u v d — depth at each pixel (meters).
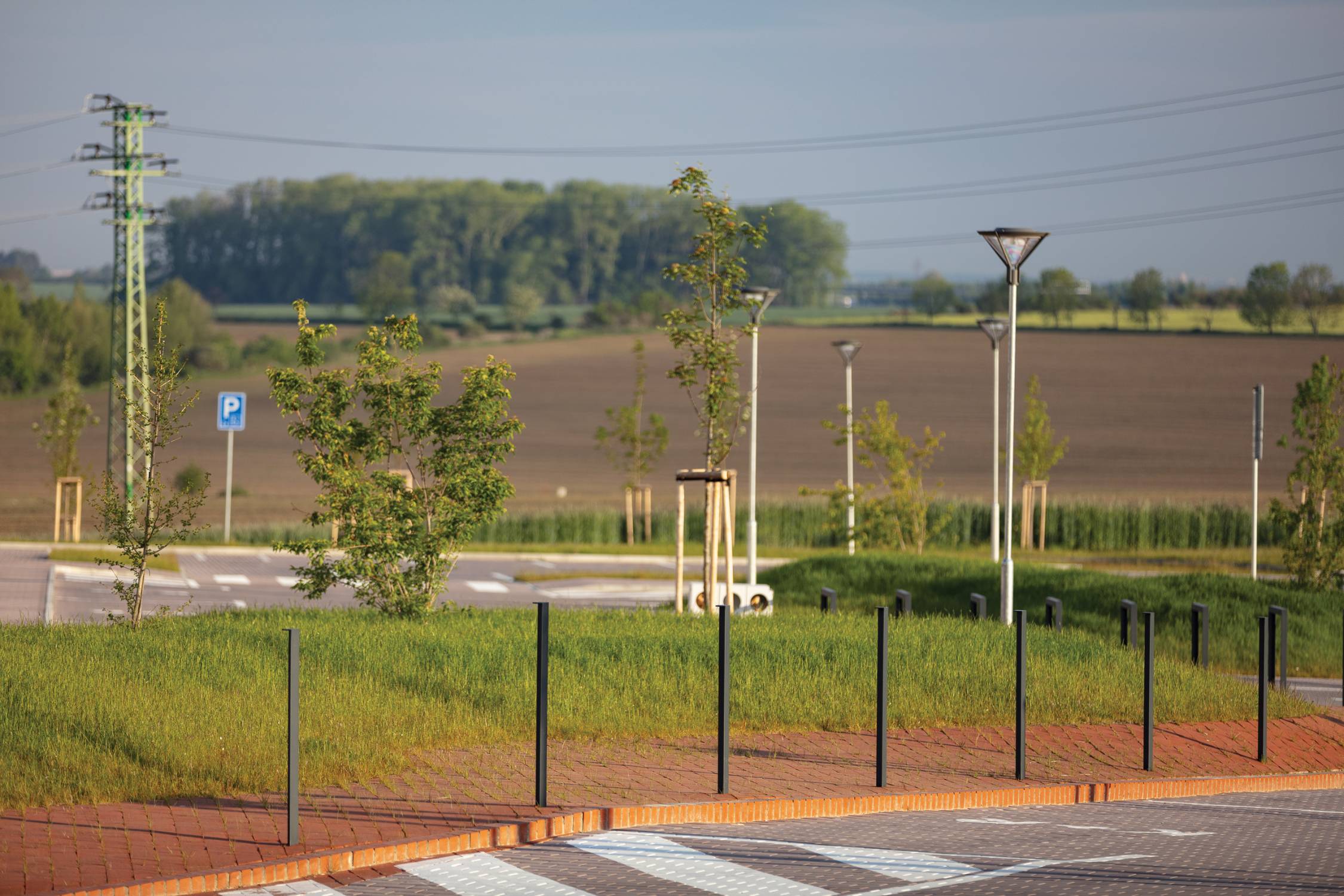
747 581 107.12
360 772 42.06
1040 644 65.88
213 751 42.16
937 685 57.12
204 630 60.78
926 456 141.62
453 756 45.56
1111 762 49.97
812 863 35.59
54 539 148.38
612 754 47.03
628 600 111.75
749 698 53.81
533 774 43.72
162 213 185.88
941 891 33.03
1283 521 100.06
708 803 40.50
